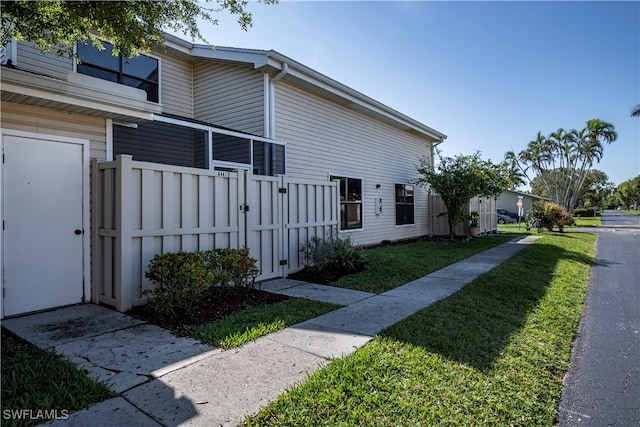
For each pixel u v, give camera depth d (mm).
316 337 3668
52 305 4590
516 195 38781
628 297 5961
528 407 2520
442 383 2736
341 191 10992
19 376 2719
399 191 14055
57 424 2139
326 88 9812
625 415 2512
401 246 11961
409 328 3934
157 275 4211
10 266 4238
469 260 9016
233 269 4934
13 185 4277
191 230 5176
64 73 6996
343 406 2381
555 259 9484
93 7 3789
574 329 4336
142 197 4656
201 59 9461
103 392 2492
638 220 35031
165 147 6969
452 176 13438
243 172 5977
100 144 5148
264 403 2402
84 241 4898
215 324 3990
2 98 4137
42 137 4539
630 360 3477
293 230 6922
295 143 9391
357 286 6086
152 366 2959
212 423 2174
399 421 2248
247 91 8930
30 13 3672
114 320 4168
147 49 4875
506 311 4770
